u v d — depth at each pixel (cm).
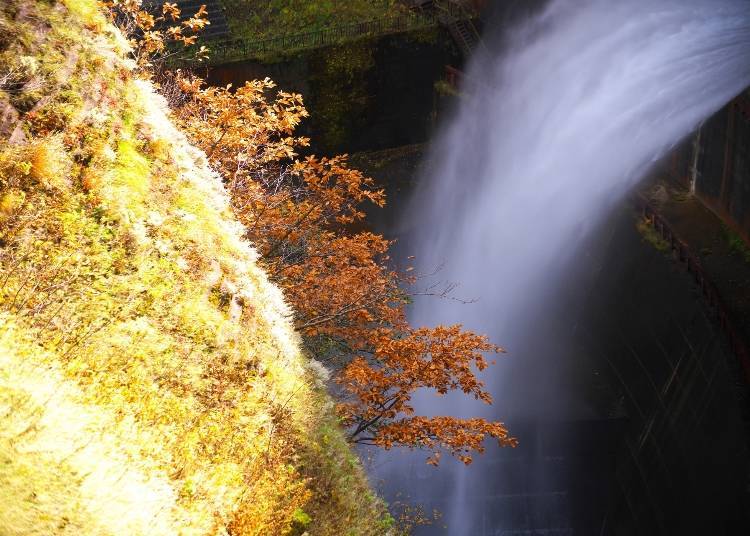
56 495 766
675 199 3362
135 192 1216
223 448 1072
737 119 2970
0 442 762
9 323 903
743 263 2980
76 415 873
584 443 3516
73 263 1056
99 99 1266
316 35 4325
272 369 1308
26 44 1182
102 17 1388
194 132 1805
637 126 3638
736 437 2548
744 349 2584
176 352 1104
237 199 1833
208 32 4372
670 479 2972
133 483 870
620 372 3472
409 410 1655
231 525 991
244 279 1356
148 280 1142
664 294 3092
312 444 1286
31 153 1084
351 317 1845
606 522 3497
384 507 1458
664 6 3653
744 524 2498
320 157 4412
